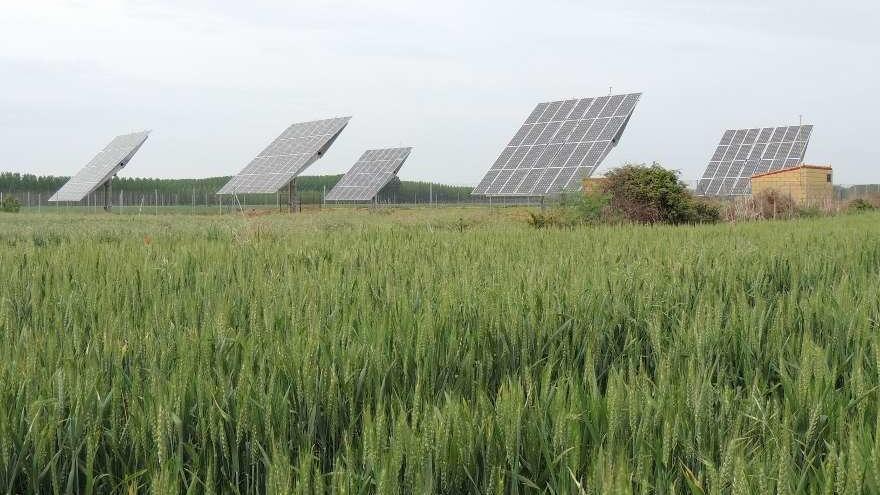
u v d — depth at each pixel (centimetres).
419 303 512
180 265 697
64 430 284
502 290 525
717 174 4884
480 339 411
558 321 471
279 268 739
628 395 280
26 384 304
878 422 235
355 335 402
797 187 4184
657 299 534
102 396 312
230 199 7700
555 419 271
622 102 3784
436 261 764
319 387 313
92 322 424
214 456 267
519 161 3872
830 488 217
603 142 3572
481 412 284
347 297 518
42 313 473
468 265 712
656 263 742
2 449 258
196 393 310
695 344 407
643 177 2297
